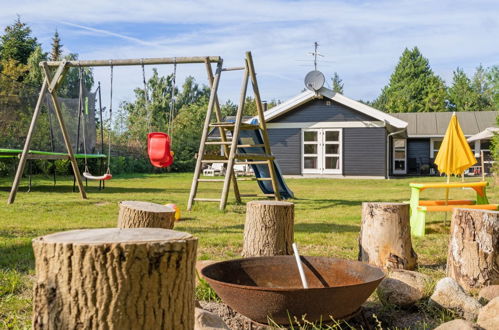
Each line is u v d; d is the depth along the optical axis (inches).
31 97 673.0
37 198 469.4
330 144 950.4
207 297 154.9
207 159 411.2
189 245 77.6
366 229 201.0
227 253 223.8
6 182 735.7
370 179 900.6
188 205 398.3
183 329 78.5
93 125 685.9
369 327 131.7
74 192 567.2
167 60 396.8
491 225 170.9
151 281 74.0
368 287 120.5
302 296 115.3
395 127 941.8
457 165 309.9
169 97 1646.2
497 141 722.8
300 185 767.1
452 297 140.3
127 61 403.2
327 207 438.9
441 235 285.7
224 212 385.4
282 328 122.1
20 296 154.4
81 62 416.2
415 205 303.4
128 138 1269.7
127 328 72.8
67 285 73.3
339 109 943.7
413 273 159.6
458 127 315.0
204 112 1651.1
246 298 119.8
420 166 1203.9
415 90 2682.1
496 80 903.1
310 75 913.5
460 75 2549.2
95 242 73.2
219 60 393.7
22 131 662.5
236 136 395.5
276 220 194.5
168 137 387.5
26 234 267.1
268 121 973.8
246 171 1083.3
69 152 467.8
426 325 132.6
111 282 72.6
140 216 191.8
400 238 196.5
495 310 126.6
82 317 72.9
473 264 171.9
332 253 226.5
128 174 1092.5
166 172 1212.5
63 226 297.0
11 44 1472.7
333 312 119.4
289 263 147.3
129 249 72.6
